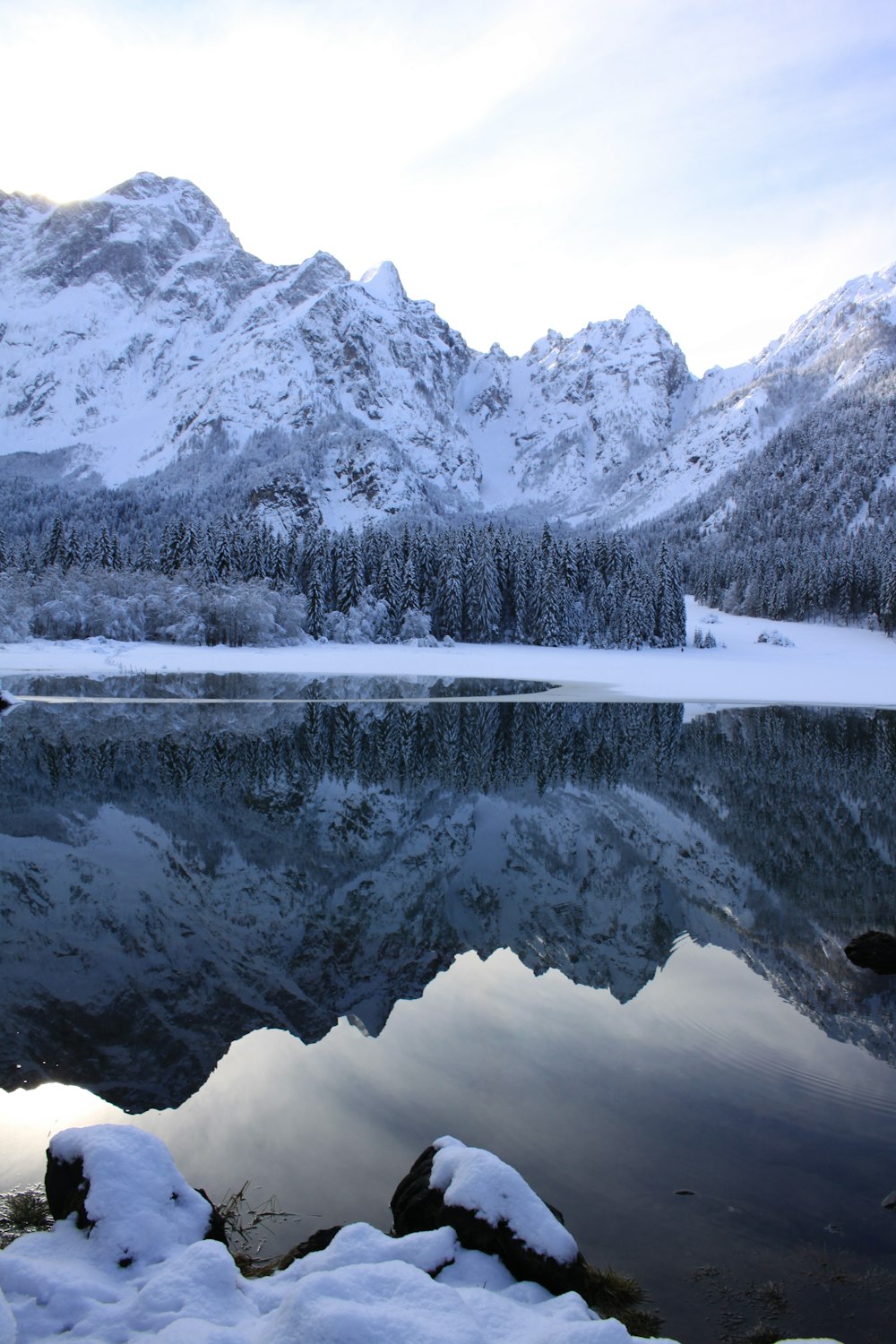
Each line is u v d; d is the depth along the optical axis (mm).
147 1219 4574
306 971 10797
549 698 52250
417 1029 9023
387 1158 6551
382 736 34406
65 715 36906
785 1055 8414
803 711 47906
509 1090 7637
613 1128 6988
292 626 87188
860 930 12641
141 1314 3791
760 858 16875
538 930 12500
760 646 107562
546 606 98500
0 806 19531
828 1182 6238
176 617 81625
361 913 13164
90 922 12438
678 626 103500
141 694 47844
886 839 18719
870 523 174875
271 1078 7910
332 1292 3830
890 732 39000
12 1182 5980
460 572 100062
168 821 18828
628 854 17031
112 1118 7133
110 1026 9039
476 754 30156
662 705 49250
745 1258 5340
